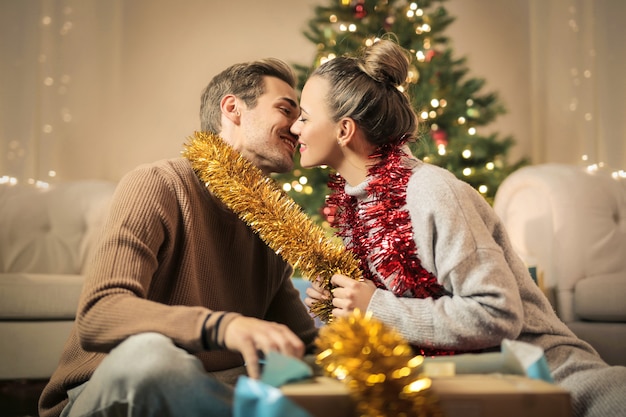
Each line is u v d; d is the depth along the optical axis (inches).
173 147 205.0
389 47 58.4
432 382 35.1
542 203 105.9
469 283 47.8
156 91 205.3
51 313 104.0
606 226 104.1
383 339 34.0
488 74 219.5
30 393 99.0
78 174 186.2
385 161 55.6
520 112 218.2
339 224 60.1
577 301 96.6
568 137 195.9
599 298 92.7
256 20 212.7
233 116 62.2
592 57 187.3
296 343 37.8
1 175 170.1
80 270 120.1
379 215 53.0
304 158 58.5
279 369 34.9
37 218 123.3
